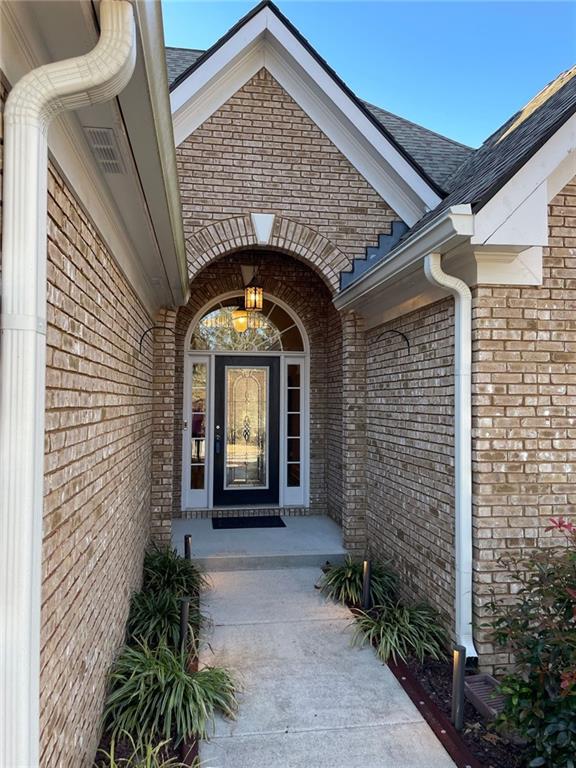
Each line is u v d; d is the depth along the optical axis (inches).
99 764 94.3
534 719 90.2
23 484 51.4
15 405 51.5
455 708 109.3
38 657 54.0
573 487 131.5
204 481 282.8
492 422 129.8
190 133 210.7
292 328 294.7
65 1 50.3
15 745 50.2
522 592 110.1
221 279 280.4
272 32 207.5
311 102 219.6
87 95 55.1
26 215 51.9
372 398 209.9
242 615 163.3
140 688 105.0
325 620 160.2
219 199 212.1
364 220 222.7
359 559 208.5
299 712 114.7
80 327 81.0
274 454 291.4
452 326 140.2
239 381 290.8
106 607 107.1
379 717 113.1
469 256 127.1
